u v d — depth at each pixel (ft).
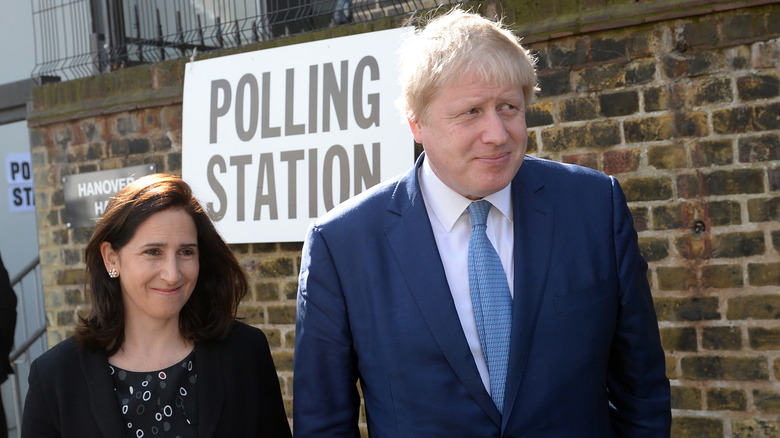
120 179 13.05
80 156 13.55
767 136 8.23
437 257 5.08
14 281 18.44
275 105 11.34
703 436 8.68
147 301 5.56
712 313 8.59
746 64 8.31
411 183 5.36
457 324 4.93
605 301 5.00
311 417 5.33
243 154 11.61
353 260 5.27
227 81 11.75
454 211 5.16
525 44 9.56
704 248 8.60
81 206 13.53
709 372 8.63
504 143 4.62
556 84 9.40
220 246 6.05
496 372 4.91
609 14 8.95
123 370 5.61
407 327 5.01
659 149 8.81
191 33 14.19
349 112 10.75
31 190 18.24
